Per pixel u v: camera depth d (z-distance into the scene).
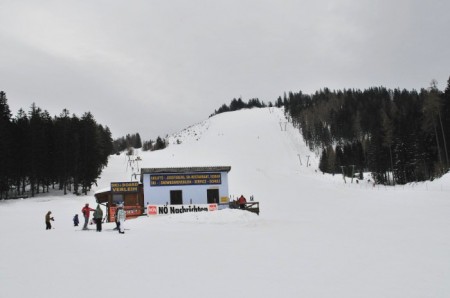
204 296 8.49
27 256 13.04
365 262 11.93
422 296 8.39
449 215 26.73
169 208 29.25
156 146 197.38
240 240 17.02
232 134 185.50
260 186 78.50
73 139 72.12
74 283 9.51
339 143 156.88
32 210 46.66
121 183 31.02
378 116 150.00
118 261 12.20
